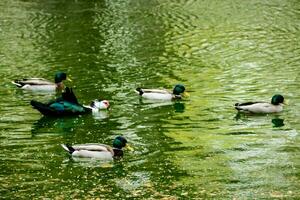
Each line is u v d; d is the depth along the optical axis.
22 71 33.78
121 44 39.44
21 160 21.52
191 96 28.88
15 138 23.80
